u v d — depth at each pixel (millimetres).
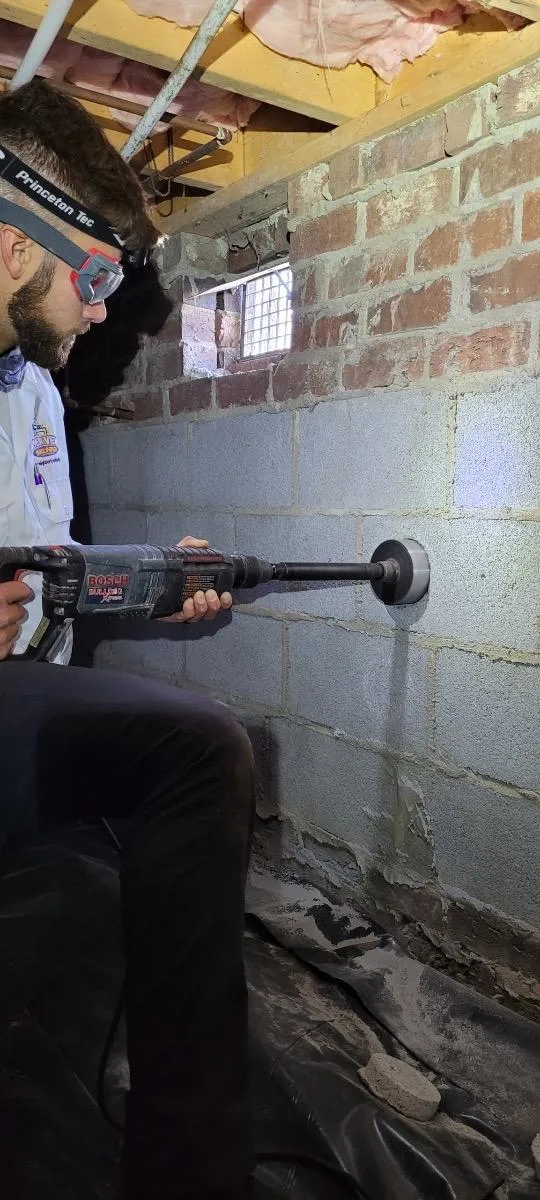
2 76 1750
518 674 1496
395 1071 1360
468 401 1531
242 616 2170
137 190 1228
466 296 1526
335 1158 1205
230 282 2379
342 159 1747
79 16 1415
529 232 1412
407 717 1726
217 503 2232
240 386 2100
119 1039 1421
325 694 1933
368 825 1856
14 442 1407
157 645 2555
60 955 1628
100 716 1062
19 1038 1413
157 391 2449
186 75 1474
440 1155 1221
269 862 2160
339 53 1602
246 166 2072
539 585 1443
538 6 1274
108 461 2723
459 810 1639
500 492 1490
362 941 1794
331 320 1819
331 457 1845
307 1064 1393
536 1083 1389
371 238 1710
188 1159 908
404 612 1703
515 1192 1182
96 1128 1236
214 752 1019
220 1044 946
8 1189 1127
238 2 1461
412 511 1663
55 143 1129
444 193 1554
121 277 1269
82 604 1239
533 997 1528
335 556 1862
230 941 973
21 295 1203
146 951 960
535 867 1506
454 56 1526
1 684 1147
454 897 1670
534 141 1394
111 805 1086
